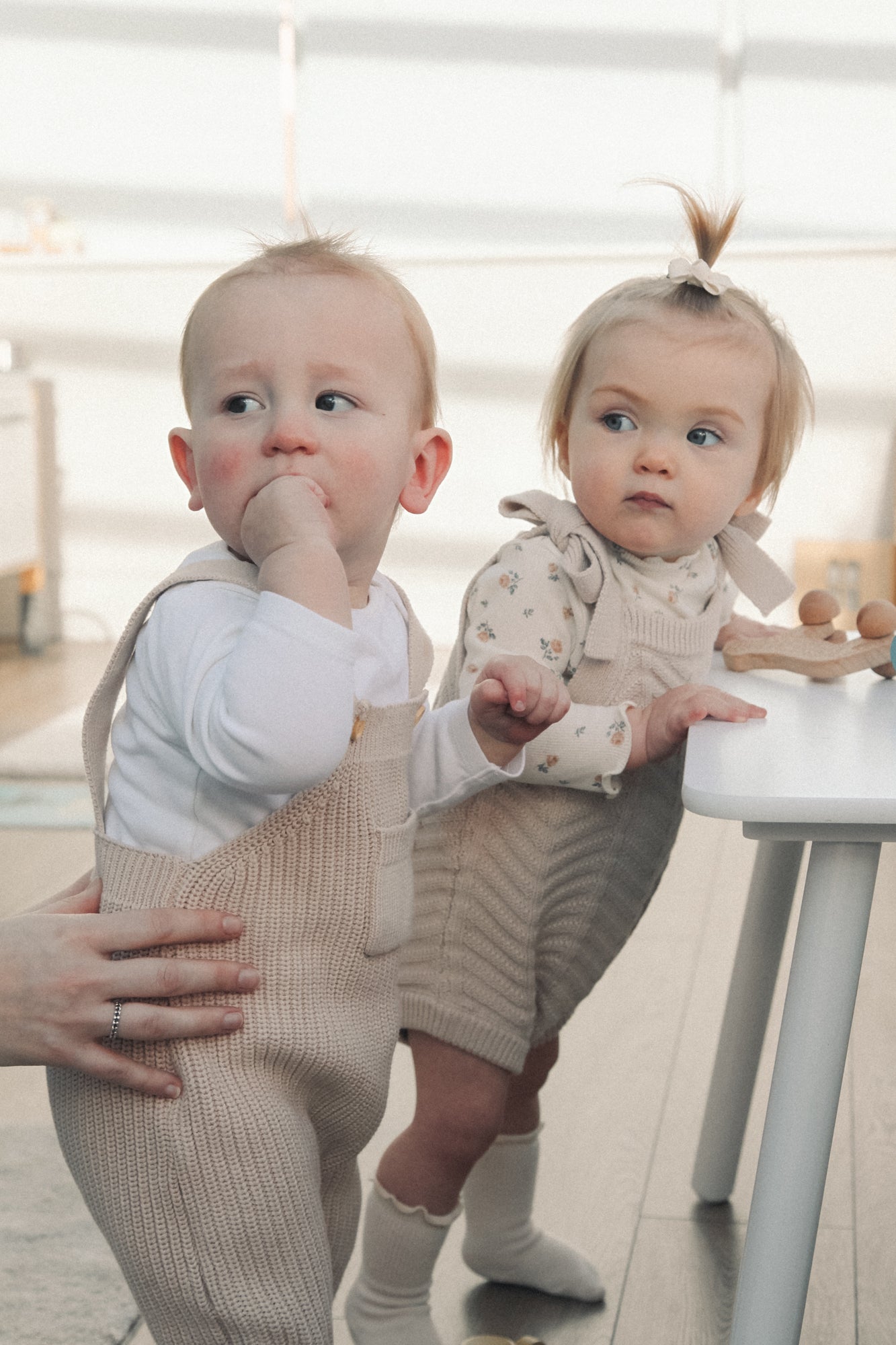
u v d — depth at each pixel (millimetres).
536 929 855
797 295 3082
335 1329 922
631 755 802
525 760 812
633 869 892
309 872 628
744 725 747
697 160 3484
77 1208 1062
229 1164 601
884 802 555
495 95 3518
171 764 633
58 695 2893
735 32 3412
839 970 593
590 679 852
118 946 602
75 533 3459
